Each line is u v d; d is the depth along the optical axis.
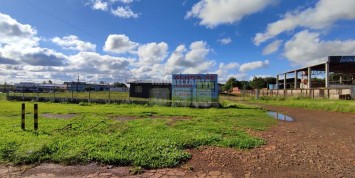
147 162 5.40
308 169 5.20
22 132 8.25
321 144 7.47
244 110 18.86
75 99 25.14
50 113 15.30
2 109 17.16
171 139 7.28
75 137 7.45
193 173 5.00
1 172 5.05
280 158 5.91
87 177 4.80
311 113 18.66
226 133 8.72
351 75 54.72
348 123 12.67
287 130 10.09
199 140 7.27
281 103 28.92
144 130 8.77
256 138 7.89
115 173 5.00
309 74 40.50
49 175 4.90
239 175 4.90
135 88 40.88
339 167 5.32
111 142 6.79
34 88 47.47
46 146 6.20
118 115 14.59
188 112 16.53
